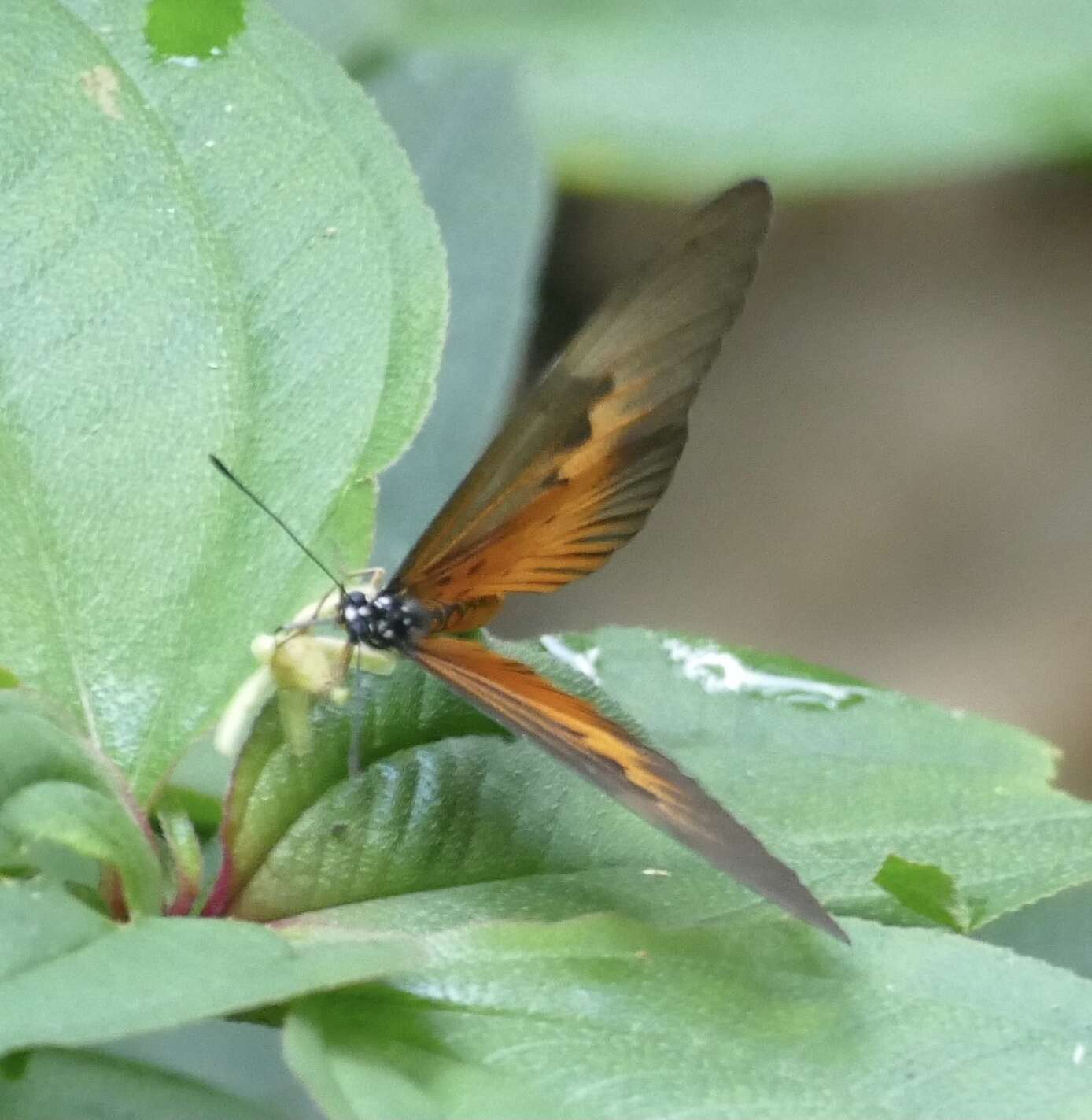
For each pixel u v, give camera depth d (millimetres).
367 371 1425
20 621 1413
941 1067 1399
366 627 1414
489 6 1612
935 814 1423
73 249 1423
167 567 1417
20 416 1419
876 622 2100
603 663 1435
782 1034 1401
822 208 2318
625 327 1415
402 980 1402
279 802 1412
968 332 2262
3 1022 1384
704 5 1669
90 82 1426
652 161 1650
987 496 2158
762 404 2244
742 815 1423
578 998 1402
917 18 1709
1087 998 1402
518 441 1417
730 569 2135
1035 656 2043
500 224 1492
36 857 1397
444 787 1415
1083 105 1670
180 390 1422
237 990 1390
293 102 1429
